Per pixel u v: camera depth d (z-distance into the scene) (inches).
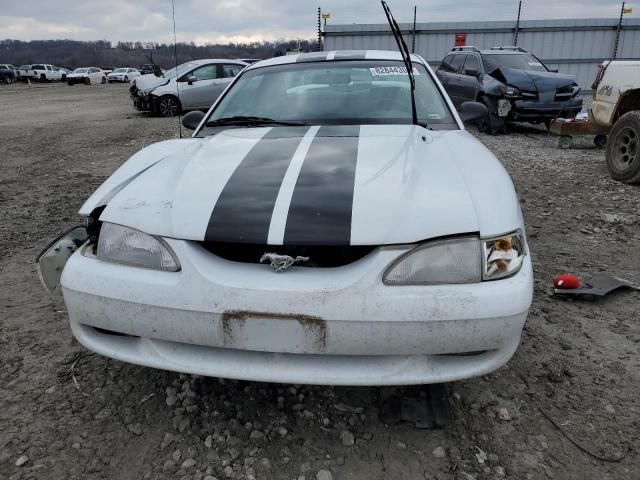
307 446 70.3
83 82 1519.4
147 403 79.3
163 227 68.0
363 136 93.3
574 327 100.0
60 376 85.8
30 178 239.9
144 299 65.8
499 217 66.7
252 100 115.9
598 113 239.8
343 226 64.4
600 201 191.3
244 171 78.4
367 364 65.0
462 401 78.5
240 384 83.1
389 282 62.5
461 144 91.6
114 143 340.2
